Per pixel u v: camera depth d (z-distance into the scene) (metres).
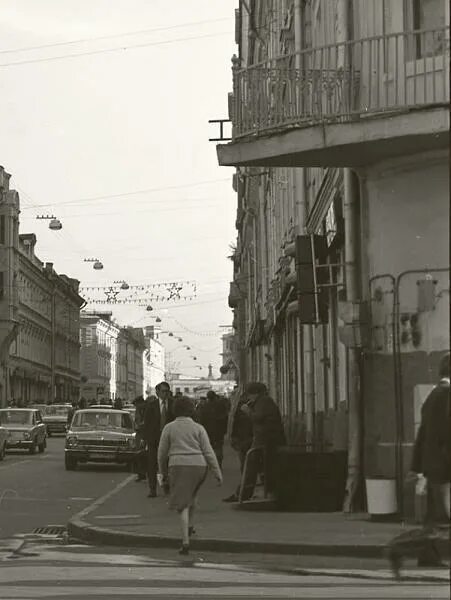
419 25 18.36
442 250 18.11
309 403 29.55
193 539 16.22
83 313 174.50
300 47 29.47
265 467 21.56
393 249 18.84
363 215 19.92
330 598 11.31
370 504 17.95
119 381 196.75
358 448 19.59
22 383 116.25
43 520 21.61
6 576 13.48
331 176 24.03
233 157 19.59
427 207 18.31
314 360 29.69
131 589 12.26
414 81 17.98
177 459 16.12
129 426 39.50
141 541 16.94
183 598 11.51
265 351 55.09
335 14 23.22
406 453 18.30
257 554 15.50
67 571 13.96
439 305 18.11
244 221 74.44
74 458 38.09
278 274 40.38
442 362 13.14
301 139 18.61
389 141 17.73
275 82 19.53
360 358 19.52
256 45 55.25
